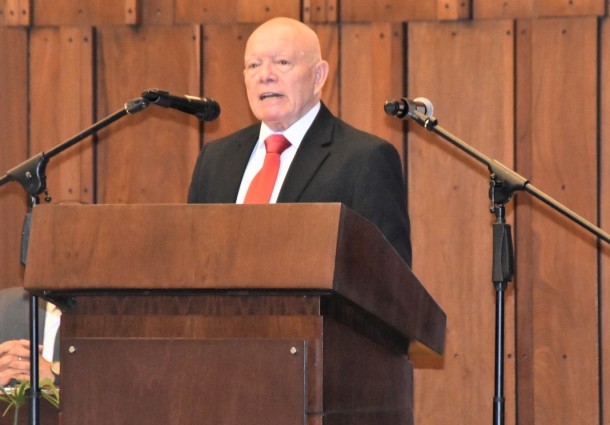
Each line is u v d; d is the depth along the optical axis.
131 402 5.17
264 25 8.06
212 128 12.70
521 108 12.07
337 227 4.97
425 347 6.45
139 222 5.21
